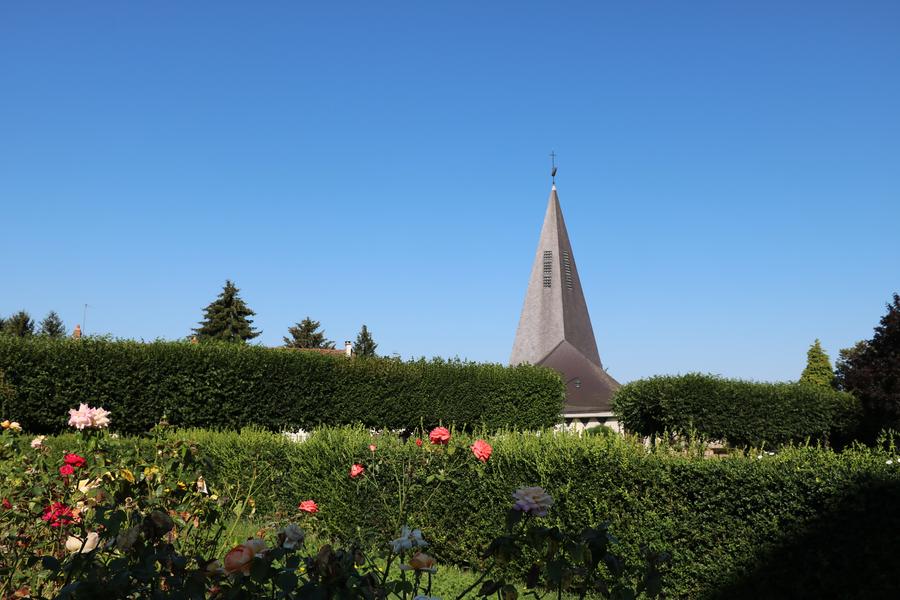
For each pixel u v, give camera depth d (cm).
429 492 856
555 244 4178
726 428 1969
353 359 1959
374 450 904
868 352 2750
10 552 443
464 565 823
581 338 4150
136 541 296
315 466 955
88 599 261
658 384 2028
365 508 895
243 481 992
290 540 297
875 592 587
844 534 608
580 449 761
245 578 270
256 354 1730
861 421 2267
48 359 1452
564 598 699
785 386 2156
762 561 650
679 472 703
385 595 293
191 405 1612
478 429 2200
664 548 700
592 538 310
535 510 325
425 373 2078
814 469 634
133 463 518
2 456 600
